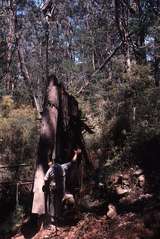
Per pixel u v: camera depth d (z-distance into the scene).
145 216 9.17
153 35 15.15
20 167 13.25
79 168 11.64
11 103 18.11
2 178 12.96
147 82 13.66
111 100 14.19
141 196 10.65
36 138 14.34
